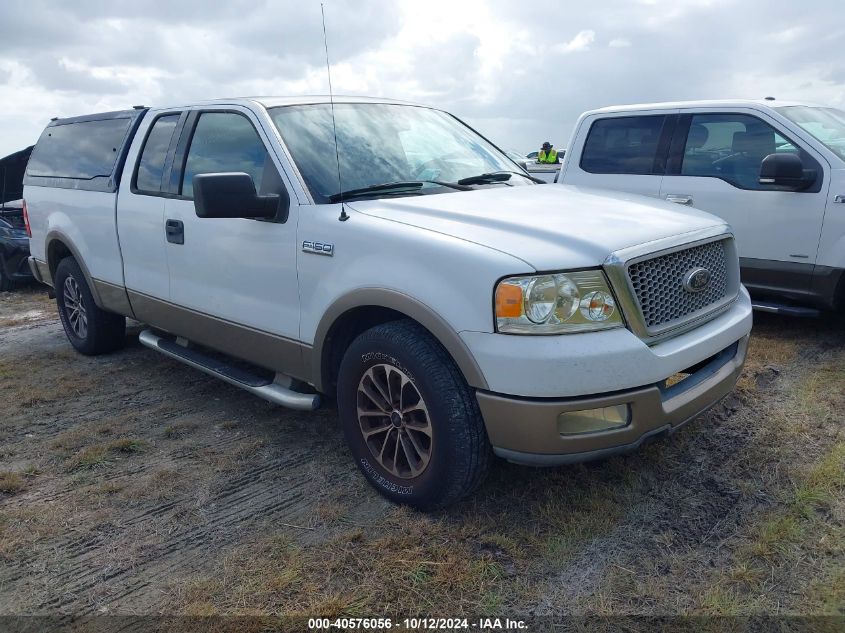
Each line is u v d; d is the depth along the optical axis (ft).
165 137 14.70
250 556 9.21
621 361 8.50
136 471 11.78
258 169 12.07
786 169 17.13
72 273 17.81
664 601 8.07
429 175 12.53
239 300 12.46
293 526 9.89
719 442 11.83
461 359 8.84
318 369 11.08
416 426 9.71
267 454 12.23
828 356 15.99
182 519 10.22
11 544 9.70
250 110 12.52
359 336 10.22
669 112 20.24
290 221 11.20
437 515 9.93
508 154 15.33
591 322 8.59
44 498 10.98
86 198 16.76
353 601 8.26
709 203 19.06
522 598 8.22
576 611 7.97
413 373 9.40
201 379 16.31
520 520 9.73
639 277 9.02
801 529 9.30
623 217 10.17
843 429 12.13
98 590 8.70
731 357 10.74
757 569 8.54
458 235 9.34
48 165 19.25
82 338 18.45
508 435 8.71
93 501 10.82
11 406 14.99
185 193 13.65
